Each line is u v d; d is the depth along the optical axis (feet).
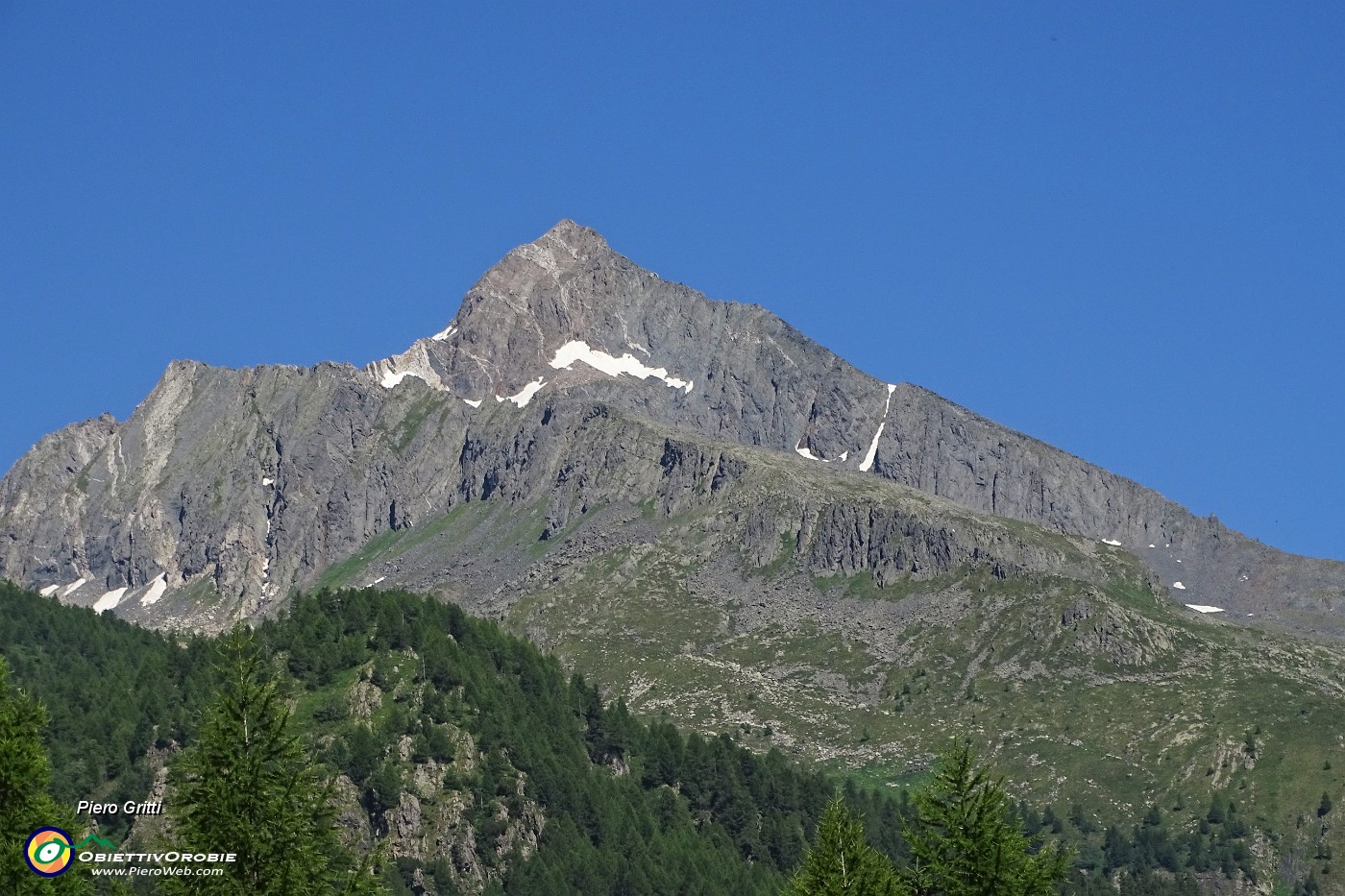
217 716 563.89
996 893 575.79
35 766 525.75
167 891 532.32
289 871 537.24
